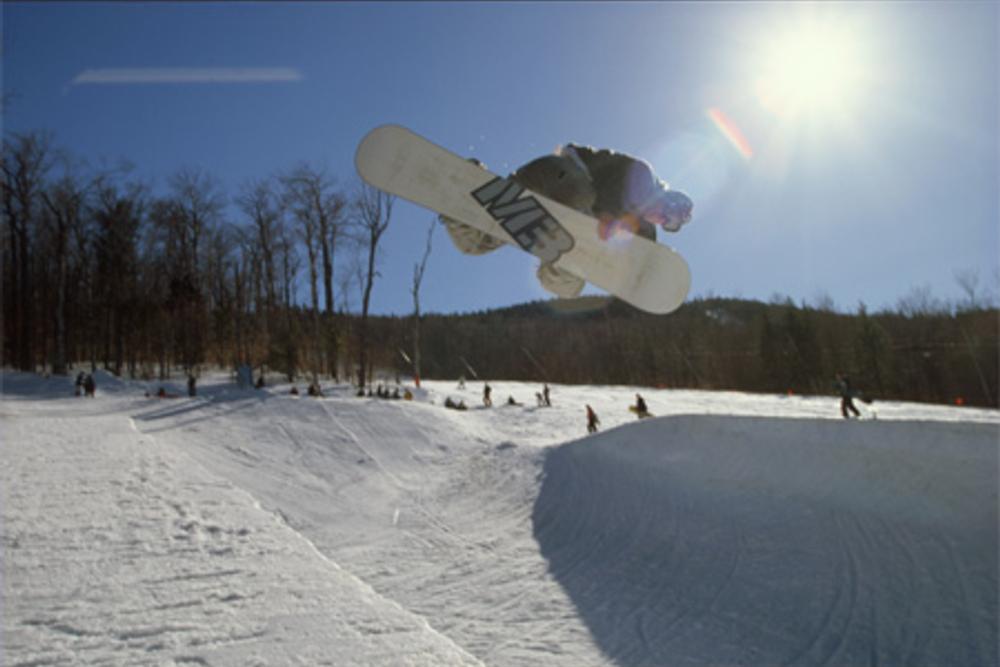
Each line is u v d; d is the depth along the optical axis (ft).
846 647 16.76
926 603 17.28
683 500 29.94
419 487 44.29
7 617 9.98
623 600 22.11
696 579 22.68
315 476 44.24
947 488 21.15
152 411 58.75
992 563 17.57
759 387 160.15
